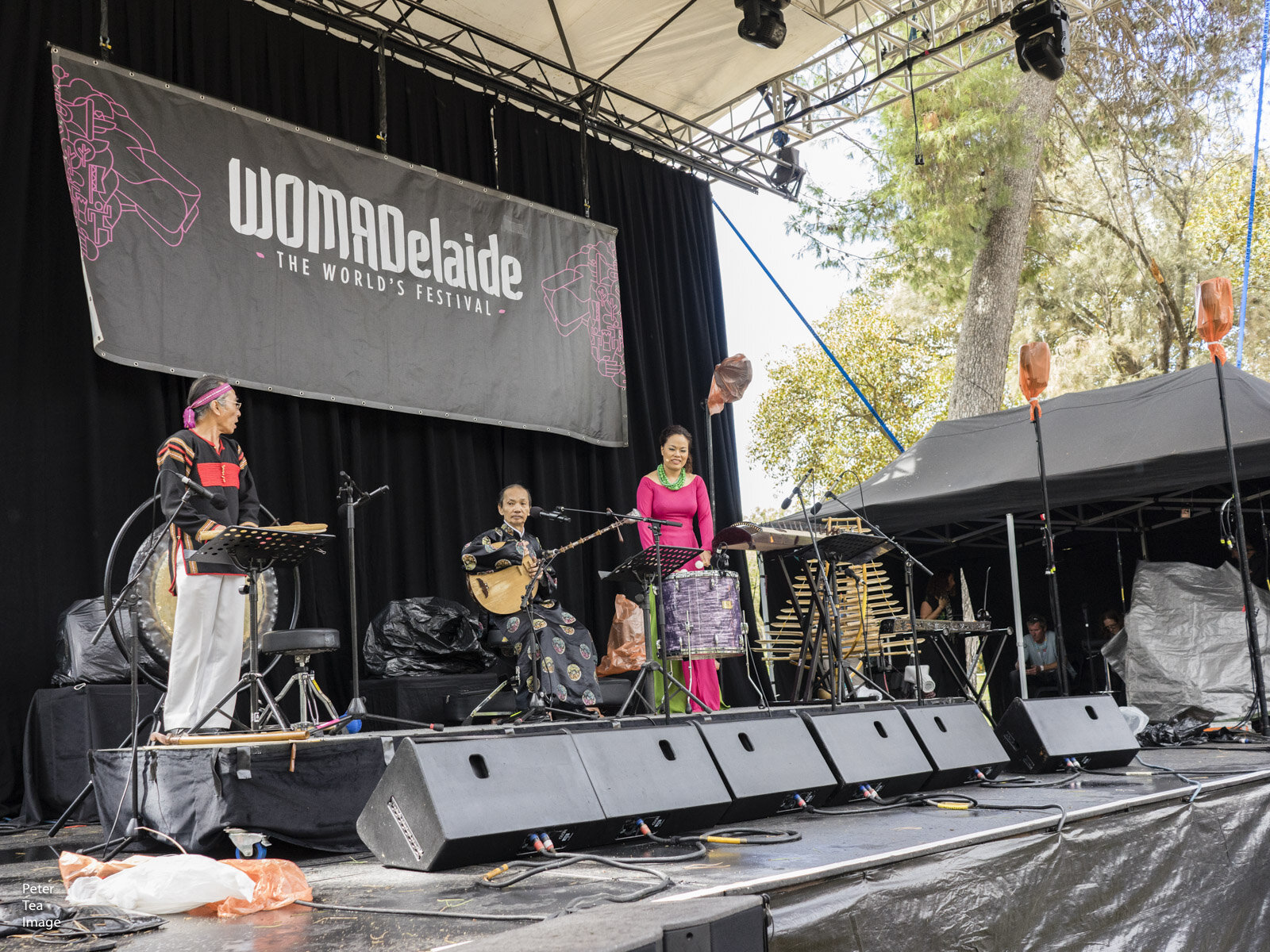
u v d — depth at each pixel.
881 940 2.39
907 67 8.55
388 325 7.08
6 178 5.71
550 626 5.48
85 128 5.87
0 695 5.34
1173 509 8.41
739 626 5.15
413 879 2.54
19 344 5.69
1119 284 14.93
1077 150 15.10
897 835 2.83
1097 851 3.15
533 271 8.02
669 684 5.47
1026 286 15.40
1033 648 9.32
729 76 9.08
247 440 6.39
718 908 1.66
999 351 12.30
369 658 6.28
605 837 2.86
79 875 2.61
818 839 2.84
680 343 9.29
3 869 3.28
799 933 2.22
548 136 8.62
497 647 5.50
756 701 8.62
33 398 5.70
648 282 9.09
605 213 8.89
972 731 4.11
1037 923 2.86
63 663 5.16
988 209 11.63
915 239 11.88
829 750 3.52
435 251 7.44
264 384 6.40
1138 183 14.65
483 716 5.70
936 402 17.36
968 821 3.03
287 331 6.57
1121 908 3.17
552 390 7.99
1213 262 14.92
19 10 5.89
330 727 4.17
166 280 6.06
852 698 6.11
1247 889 3.71
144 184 6.05
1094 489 7.20
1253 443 6.65
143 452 6.02
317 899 2.39
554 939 1.46
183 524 3.91
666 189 9.53
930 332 17.58
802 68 9.08
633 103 9.27
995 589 9.80
